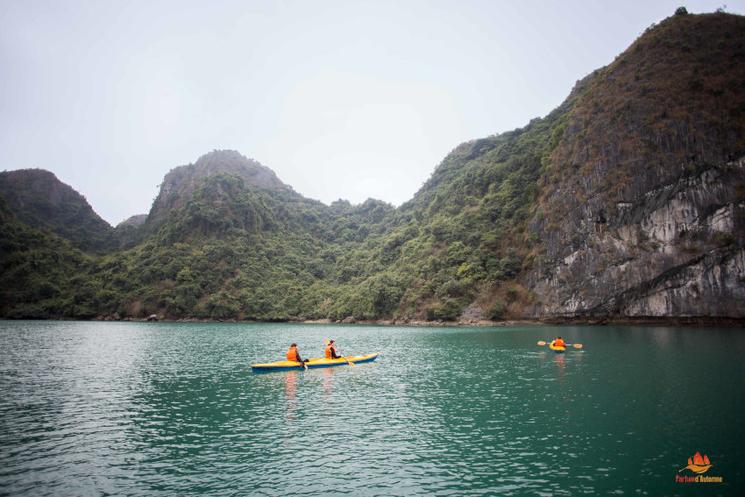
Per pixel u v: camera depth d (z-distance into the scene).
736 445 17.33
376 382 31.75
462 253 117.06
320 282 161.62
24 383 31.77
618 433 19.06
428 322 108.81
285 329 99.44
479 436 19.20
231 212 178.50
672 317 81.06
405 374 34.88
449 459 16.64
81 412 23.70
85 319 139.12
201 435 19.75
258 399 26.59
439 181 191.00
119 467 16.11
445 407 24.27
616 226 87.25
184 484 14.65
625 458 16.34
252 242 173.00
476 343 58.69
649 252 82.62
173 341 65.94
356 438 19.19
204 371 37.19
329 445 18.33
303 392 28.52
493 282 105.75
